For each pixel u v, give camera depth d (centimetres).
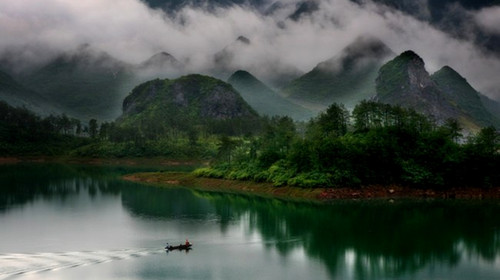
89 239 9269
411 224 10638
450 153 15250
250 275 7162
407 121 17488
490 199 14212
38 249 8469
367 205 13050
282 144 18288
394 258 8119
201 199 14588
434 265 7750
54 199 14562
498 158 15225
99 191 16525
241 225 10612
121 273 7125
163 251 8425
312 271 7394
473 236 9575
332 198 14138
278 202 13762
